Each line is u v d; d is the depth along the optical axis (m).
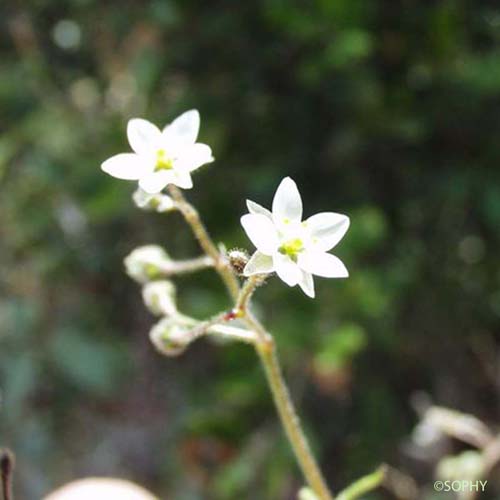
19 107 0.14
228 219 0.13
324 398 0.13
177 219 0.13
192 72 0.13
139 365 0.15
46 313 0.14
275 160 0.13
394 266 0.12
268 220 0.05
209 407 0.13
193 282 0.12
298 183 0.13
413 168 0.13
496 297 0.13
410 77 0.12
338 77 0.12
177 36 0.13
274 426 0.12
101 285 0.15
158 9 0.12
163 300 0.07
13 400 0.13
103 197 0.13
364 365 0.13
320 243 0.05
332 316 0.11
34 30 0.14
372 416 0.13
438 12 0.12
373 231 0.11
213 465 0.13
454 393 0.13
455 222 0.13
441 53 0.12
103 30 0.14
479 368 0.13
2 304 0.14
